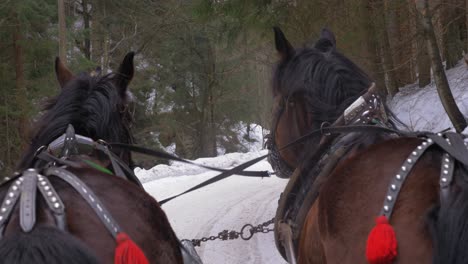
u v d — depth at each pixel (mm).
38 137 3883
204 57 34750
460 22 20375
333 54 4559
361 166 3406
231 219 11820
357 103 4168
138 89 31375
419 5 14906
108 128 4039
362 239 3152
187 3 30562
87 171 3342
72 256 2459
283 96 4691
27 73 24094
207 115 35906
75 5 33125
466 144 3434
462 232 2664
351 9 16688
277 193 14398
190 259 3957
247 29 17672
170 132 33719
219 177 4840
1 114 22203
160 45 33062
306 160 4340
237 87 35906
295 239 4266
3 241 2500
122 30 31859
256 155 23094
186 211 12906
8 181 3148
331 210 3373
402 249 2934
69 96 3965
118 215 3043
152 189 16391
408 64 20047
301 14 16812
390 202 3080
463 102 18203
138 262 2705
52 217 2762
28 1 21891
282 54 4730
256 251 9469
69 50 26547
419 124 18719
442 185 2961
